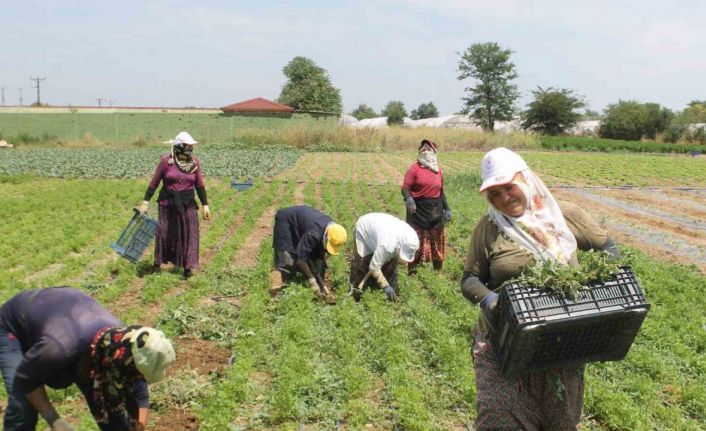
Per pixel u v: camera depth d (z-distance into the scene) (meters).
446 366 7.45
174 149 11.32
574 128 83.88
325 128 51.19
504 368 3.95
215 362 7.80
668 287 11.52
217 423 5.93
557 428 4.17
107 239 15.34
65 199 21.25
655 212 21.84
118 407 4.09
